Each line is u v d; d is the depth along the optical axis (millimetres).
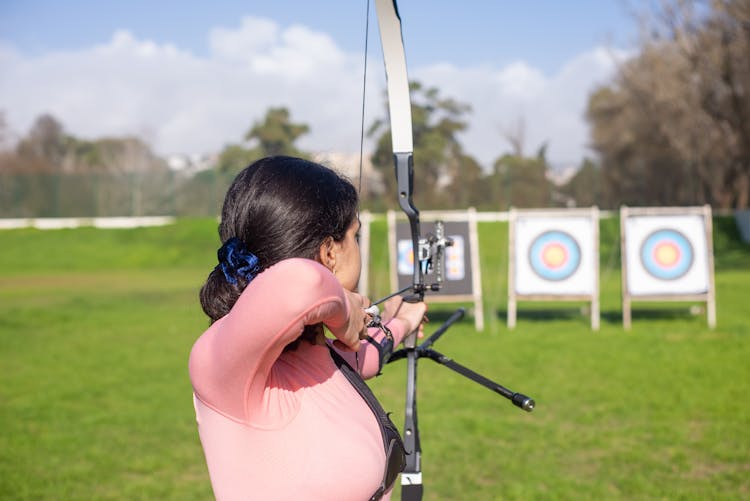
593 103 43000
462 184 31750
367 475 1153
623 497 3893
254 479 1121
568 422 5305
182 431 5266
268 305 1019
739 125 25797
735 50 24484
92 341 9391
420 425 5215
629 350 8039
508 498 3885
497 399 5965
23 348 8852
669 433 4973
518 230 10398
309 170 1205
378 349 1455
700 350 7934
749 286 15102
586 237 10227
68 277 21016
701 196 30969
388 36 1590
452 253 10172
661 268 10172
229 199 1194
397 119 1594
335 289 1067
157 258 25531
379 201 33906
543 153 40750
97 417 5617
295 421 1140
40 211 32125
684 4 25156
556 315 11547
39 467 4473
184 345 9070
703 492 3914
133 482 4203
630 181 31562
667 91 29703
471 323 10664
